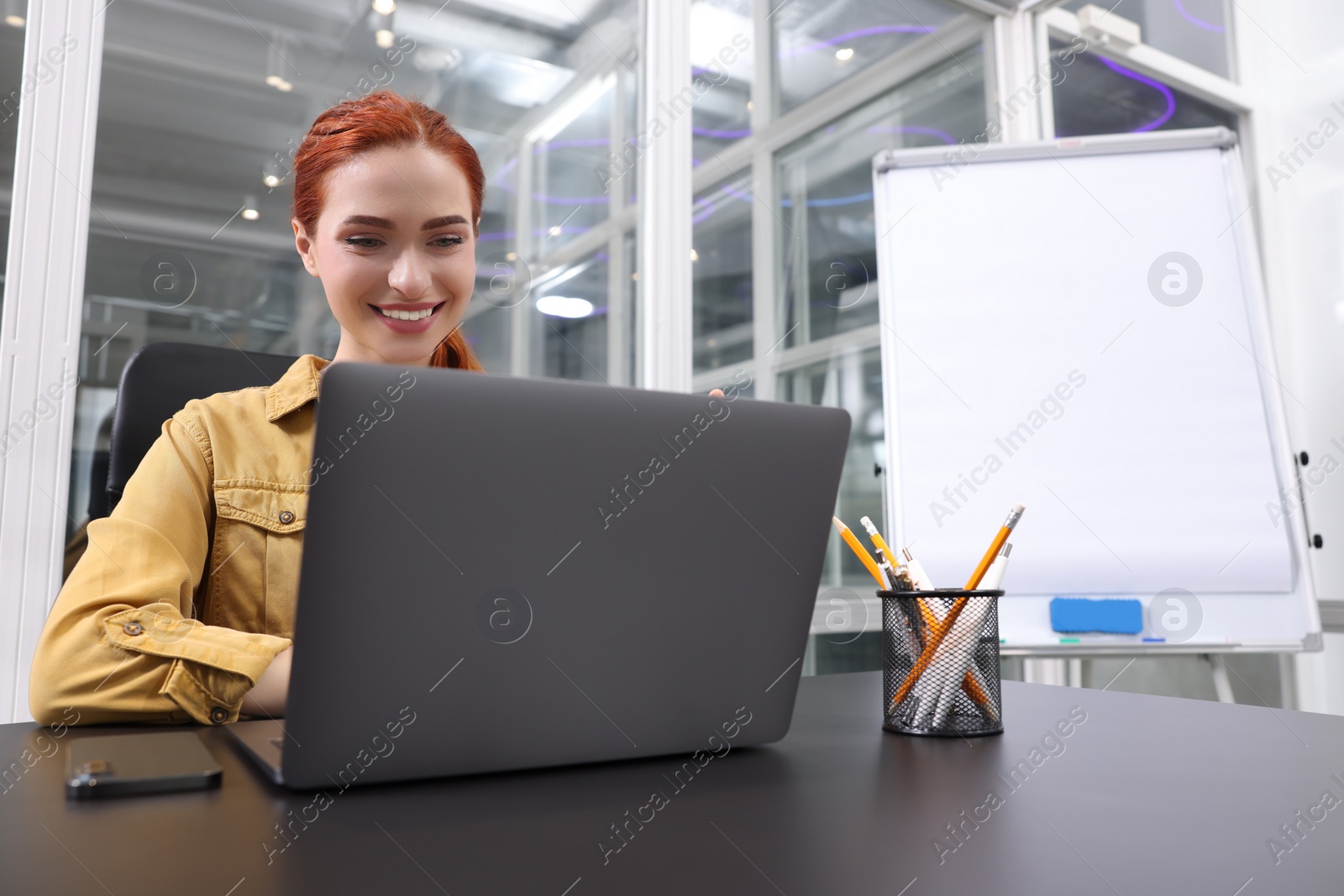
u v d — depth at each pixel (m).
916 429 2.03
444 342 1.18
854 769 0.54
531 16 2.22
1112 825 0.43
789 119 2.50
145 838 0.39
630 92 2.33
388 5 2.07
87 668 0.61
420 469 0.44
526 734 0.50
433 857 0.37
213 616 0.89
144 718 0.62
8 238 1.65
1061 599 1.88
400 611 0.45
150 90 1.82
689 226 2.32
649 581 0.52
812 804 0.46
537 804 0.46
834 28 2.58
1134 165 2.10
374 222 0.99
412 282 1.00
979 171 2.15
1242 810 0.45
